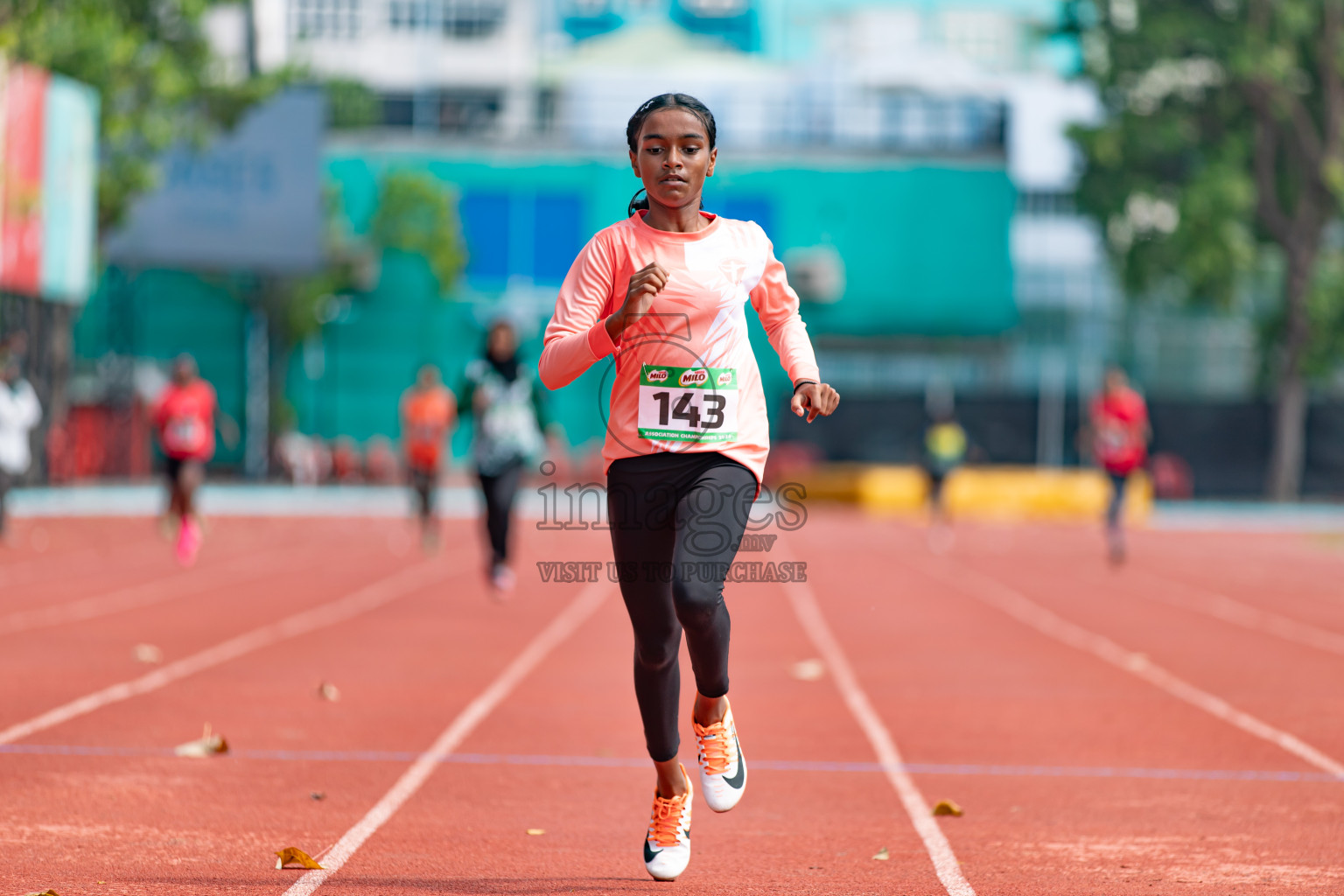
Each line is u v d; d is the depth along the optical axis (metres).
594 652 33.25
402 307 139.75
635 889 14.89
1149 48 124.19
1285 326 127.69
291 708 25.25
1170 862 16.20
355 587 47.19
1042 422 127.38
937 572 56.75
